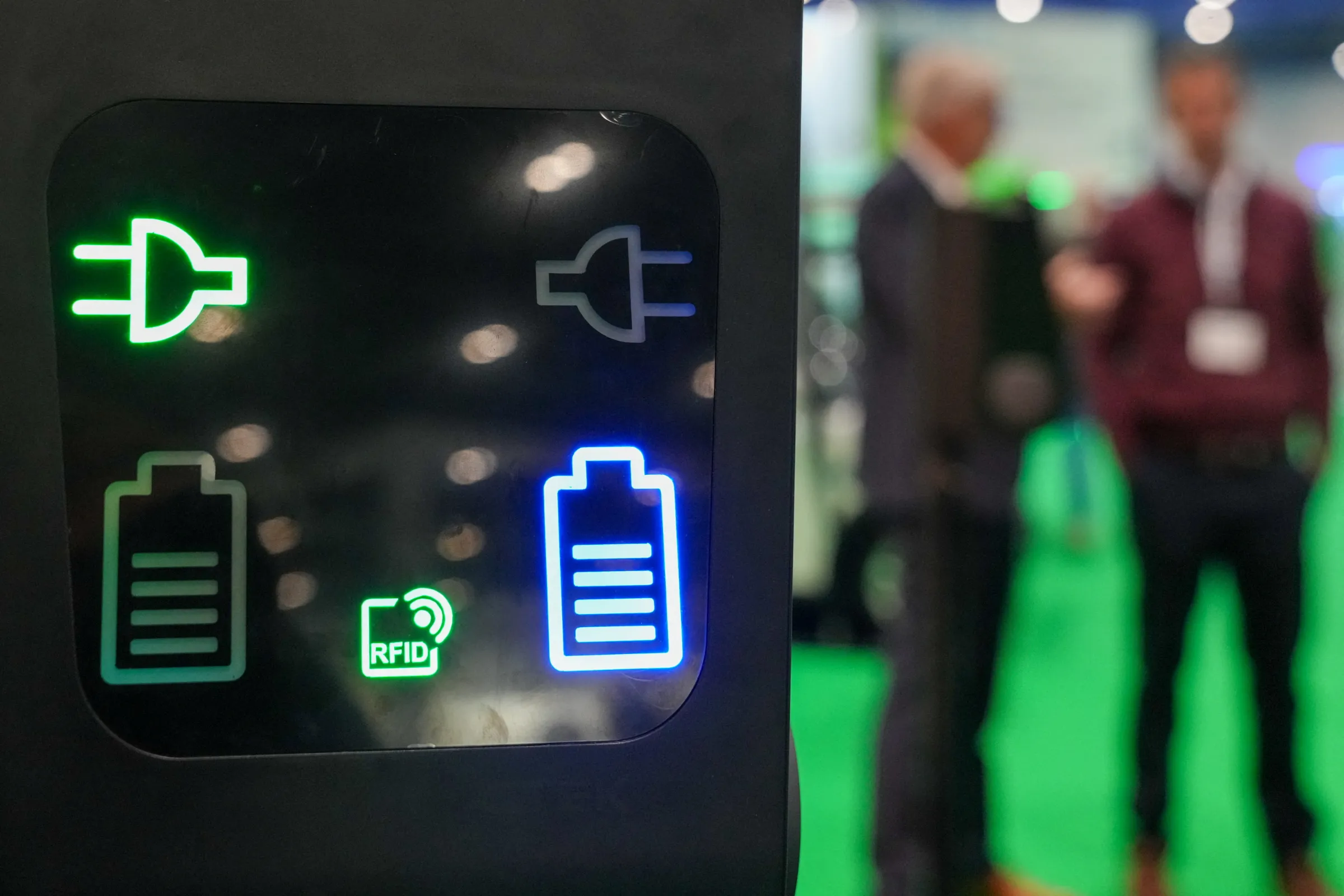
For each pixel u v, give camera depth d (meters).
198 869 0.72
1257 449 2.58
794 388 0.76
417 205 0.73
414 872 0.74
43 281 0.71
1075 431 4.12
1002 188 2.84
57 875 0.71
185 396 0.72
